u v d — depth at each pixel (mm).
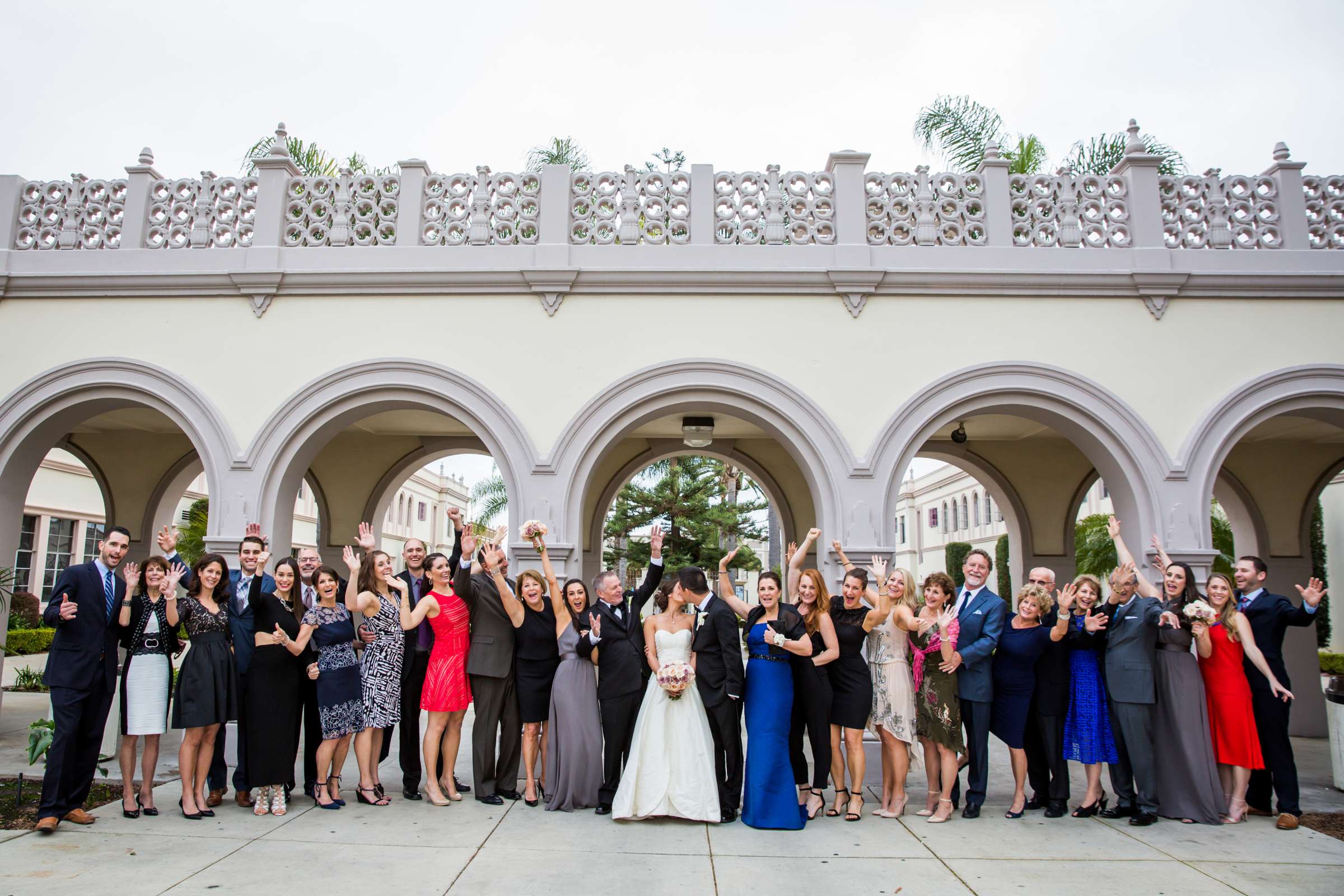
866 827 5555
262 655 5633
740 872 4664
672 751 5586
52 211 8352
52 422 7992
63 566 19219
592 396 7672
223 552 7496
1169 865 4895
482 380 7738
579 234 8094
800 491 11477
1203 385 7688
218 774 5938
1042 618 6223
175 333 7914
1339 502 15539
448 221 8109
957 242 7984
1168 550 7328
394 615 5961
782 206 8047
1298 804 5750
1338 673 14789
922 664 5848
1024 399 7672
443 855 4871
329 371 7766
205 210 8219
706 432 9289
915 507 37031
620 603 5945
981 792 5766
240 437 7723
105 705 5555
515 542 7441
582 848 5027
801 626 5699
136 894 4238
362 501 11328
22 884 4348
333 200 8188
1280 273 7750
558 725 5867
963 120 12016
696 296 7836
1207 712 5961
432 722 5949
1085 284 7770
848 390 7676
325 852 4902
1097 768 5891
